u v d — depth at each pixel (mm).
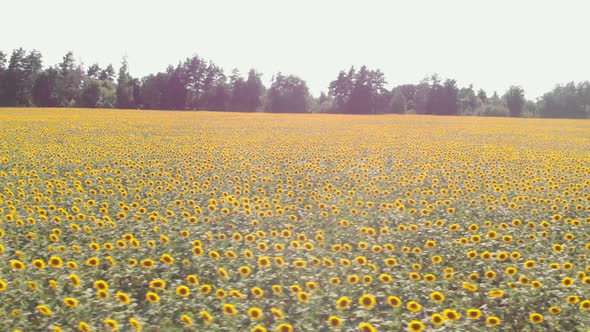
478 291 7000
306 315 6012
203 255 7840
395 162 19703
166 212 9961
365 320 5973
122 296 6000
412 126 44969
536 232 9477
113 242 8273
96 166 16516
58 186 12500
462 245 8570
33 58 97438
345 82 109000
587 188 14648
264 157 19812
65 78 103688
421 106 111188
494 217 10961
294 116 62375
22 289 6199
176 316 6070
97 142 23391
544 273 7238
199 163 17797
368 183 14734
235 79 107625
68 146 21156
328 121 51344
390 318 6133
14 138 23938
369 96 107812
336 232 9469
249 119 51344
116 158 18172
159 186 12516
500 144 28594
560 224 10344
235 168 16922
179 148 21734
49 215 9883
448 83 109562
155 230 8680
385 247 8250
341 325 5672
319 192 13305
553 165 19281
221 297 6238
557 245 8195
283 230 8922
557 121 61375
